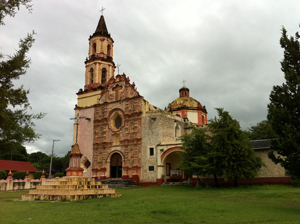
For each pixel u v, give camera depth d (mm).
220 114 30234
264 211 13047
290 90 14570
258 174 28531
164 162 38000
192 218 11289
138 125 40875
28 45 10242
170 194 23594
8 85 9906
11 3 9438
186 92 59625
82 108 48062
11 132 9961
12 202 17391
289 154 14336
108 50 52281
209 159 29359
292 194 20453
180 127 44031
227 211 13055
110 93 45688
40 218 11180
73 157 21875
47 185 19703
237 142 27891
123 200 18000
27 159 74812
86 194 18859
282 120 14430
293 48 15039
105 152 43344
